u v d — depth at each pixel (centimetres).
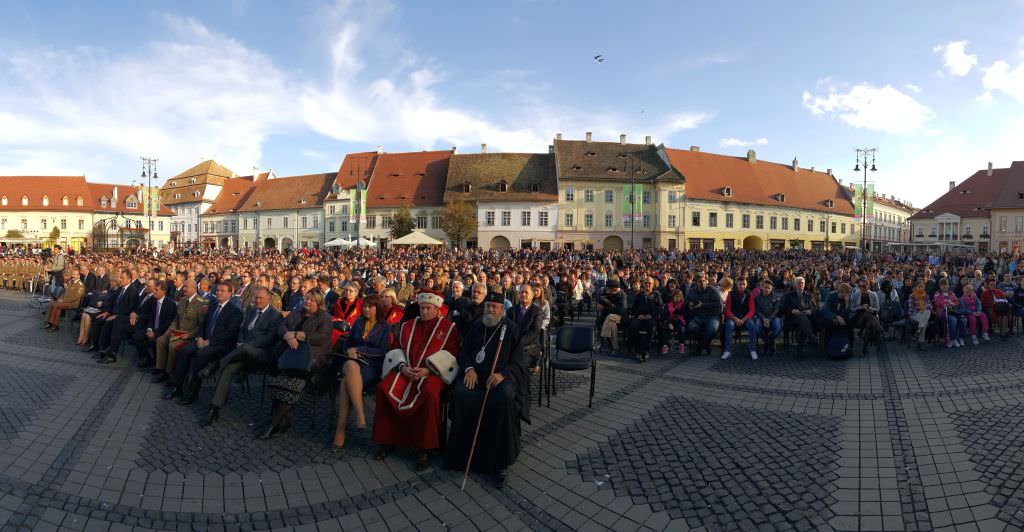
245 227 7550
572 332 785
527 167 6200
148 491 450
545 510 428
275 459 521
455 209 5544
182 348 717
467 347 558
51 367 870
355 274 1841
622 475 487
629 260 2942
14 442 541
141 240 5662
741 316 1035
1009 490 439
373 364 611
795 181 7131
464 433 500
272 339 698
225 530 398
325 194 6981
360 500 444
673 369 909
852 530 392
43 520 399
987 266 2667
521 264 2033
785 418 637
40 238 7238
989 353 975
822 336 1066
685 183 5988
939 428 583
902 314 1130
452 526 404
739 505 430
